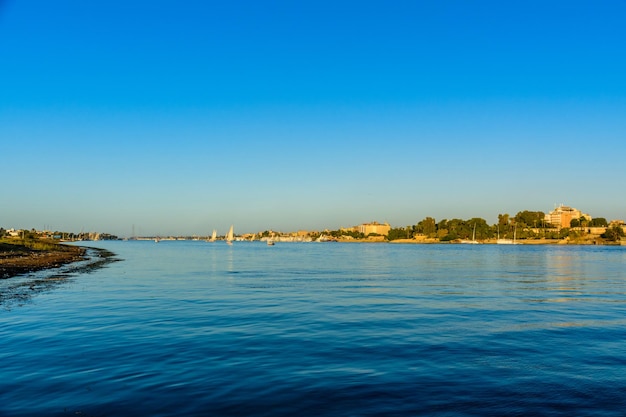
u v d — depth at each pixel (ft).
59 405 39.11
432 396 41.55
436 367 50.90
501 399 40.88
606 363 52.54
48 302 103.09
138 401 40.01
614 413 37.83
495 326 75.36
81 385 44.27
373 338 65.77
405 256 434.71
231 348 59.47
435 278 175.42
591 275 194.59
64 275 176.76
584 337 66.74
